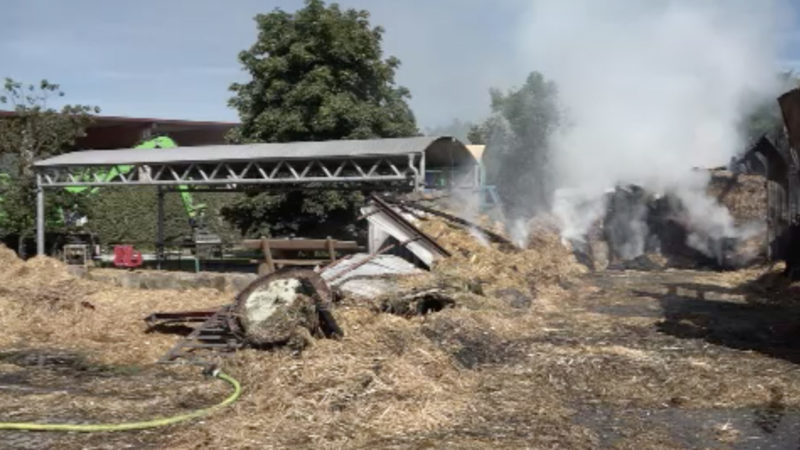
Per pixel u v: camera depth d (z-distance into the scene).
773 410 6.93
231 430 6.26
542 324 11.19
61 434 6.36
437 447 5.85
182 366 8.98
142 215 28.48
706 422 6.58
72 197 22.78
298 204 22.34
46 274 16.09
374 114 23.06
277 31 23.62
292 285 9.34
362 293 10.98
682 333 10.64
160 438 6.22
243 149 18.25
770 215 19.28
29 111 23.33
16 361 9.36
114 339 10.62
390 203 15.76
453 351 8.83
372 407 6.71
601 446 5.95
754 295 15.03
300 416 6.55
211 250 24.20
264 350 9.04
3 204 21.69
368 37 23.84
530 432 6.25
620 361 8.61
